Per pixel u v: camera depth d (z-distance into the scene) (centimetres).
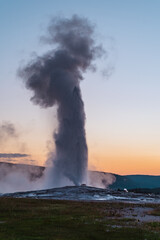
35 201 5409
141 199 7719
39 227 2786
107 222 3195
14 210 4031
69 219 3306
